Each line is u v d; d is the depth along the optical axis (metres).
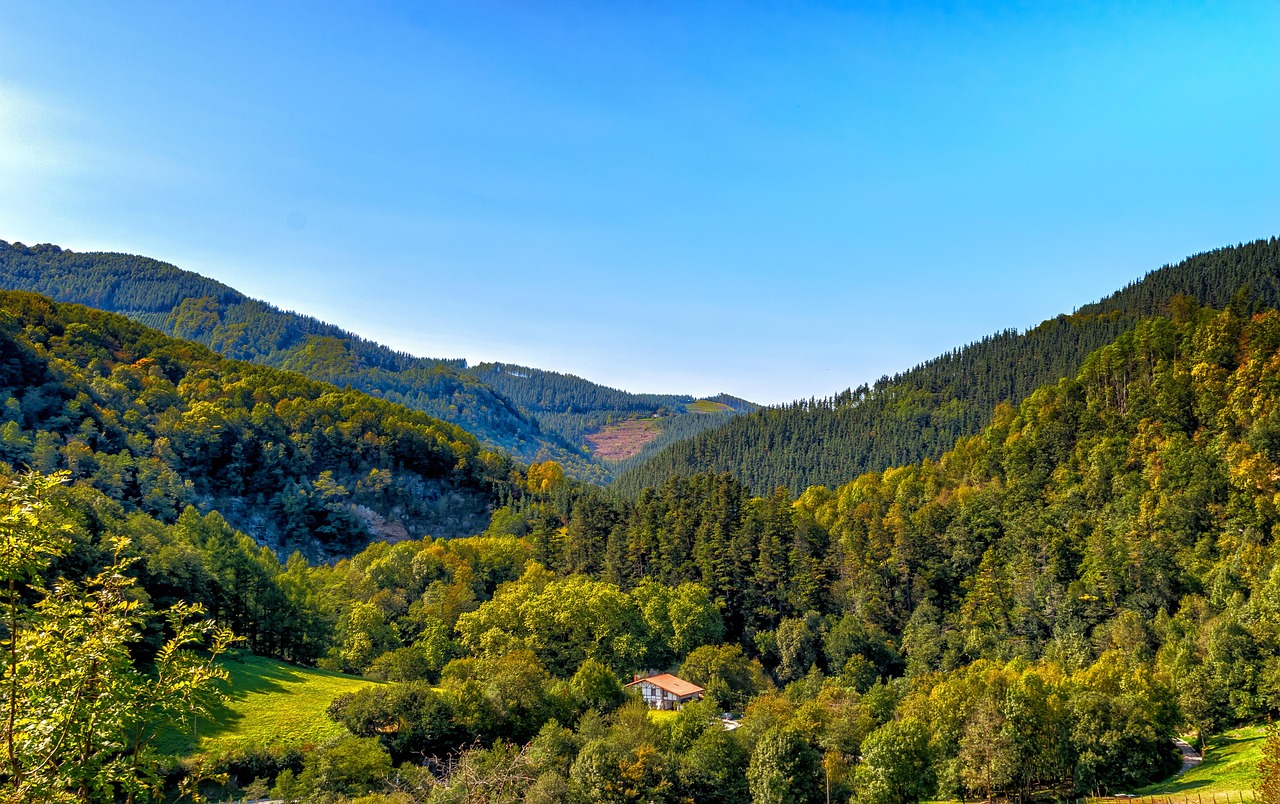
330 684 100.25
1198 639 90.19
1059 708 69.88
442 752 76.38
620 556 151.75
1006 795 69.56
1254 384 131.00
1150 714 71.06
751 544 142.75
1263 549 101.69
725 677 111.12
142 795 19.92
